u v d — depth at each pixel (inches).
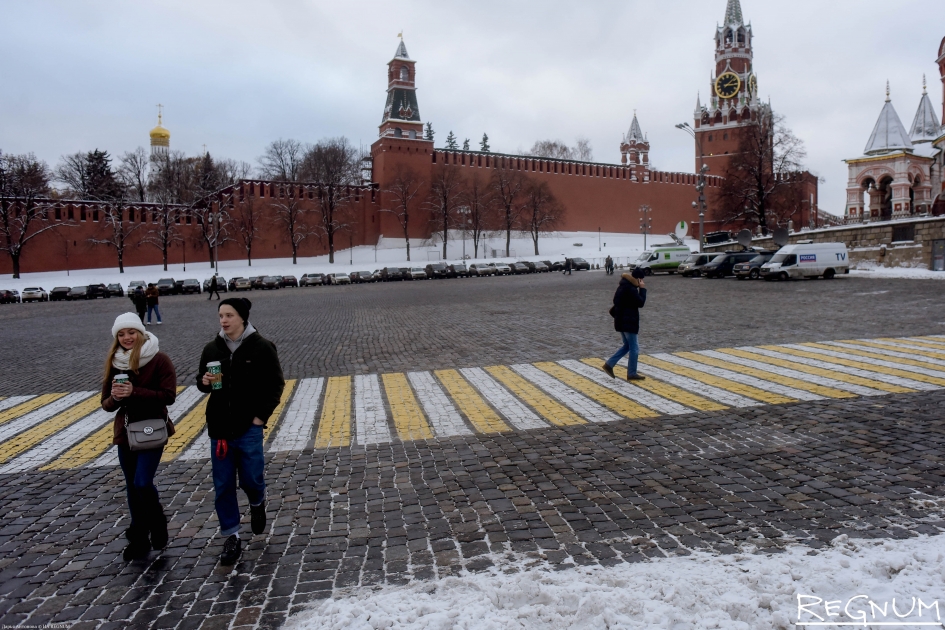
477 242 2972.4
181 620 140.2
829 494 193.9
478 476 226.4
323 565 163.2
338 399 359.6
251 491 173.5
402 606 137.9
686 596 135.0
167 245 2527.1
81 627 138.6
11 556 175.8
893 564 143.3
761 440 252.5
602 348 499.8
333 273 2295.8
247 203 2689.5
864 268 1421.0
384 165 3009.4
